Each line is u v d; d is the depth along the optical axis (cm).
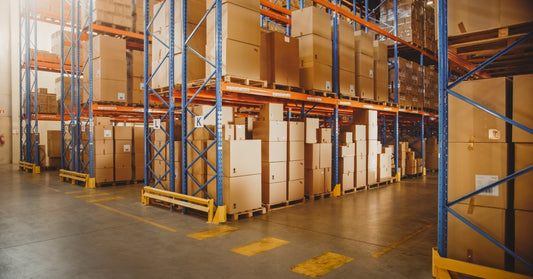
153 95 804
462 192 372
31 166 1392
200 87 630
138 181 1155
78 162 1084
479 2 383
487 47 436
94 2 1040
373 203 794
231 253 447
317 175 831
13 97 1759
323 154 847
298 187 776
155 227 575
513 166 352
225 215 605
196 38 726
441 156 380
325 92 848
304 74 832
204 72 737
